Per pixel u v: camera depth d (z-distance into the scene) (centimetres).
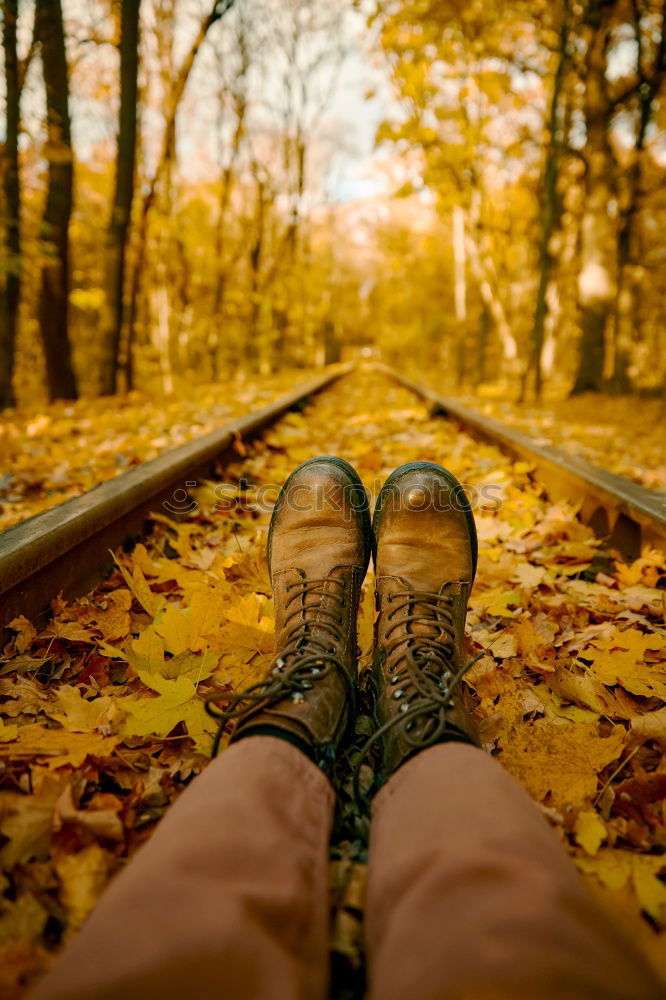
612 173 1084
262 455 404
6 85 746
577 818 101
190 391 1091
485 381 2183
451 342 3594
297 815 85
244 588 194
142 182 1325
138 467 255
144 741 124
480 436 448
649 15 1042
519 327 2267
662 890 90
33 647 156
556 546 239
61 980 55
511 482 324
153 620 170
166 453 287
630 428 671
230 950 59
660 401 992
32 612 160
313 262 3184
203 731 122
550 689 146
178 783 115
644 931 80
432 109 743
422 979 57
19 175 770
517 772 113
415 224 2795
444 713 103
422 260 2894
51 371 885
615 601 193
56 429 551
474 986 54
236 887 67
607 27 1012
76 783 106
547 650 161
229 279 2230
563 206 1328
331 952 80
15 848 95
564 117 1186
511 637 168
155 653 145
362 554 151
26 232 860
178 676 144
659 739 125
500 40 907
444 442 454
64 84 791
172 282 1786
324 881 80
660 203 1552
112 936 59
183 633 149
